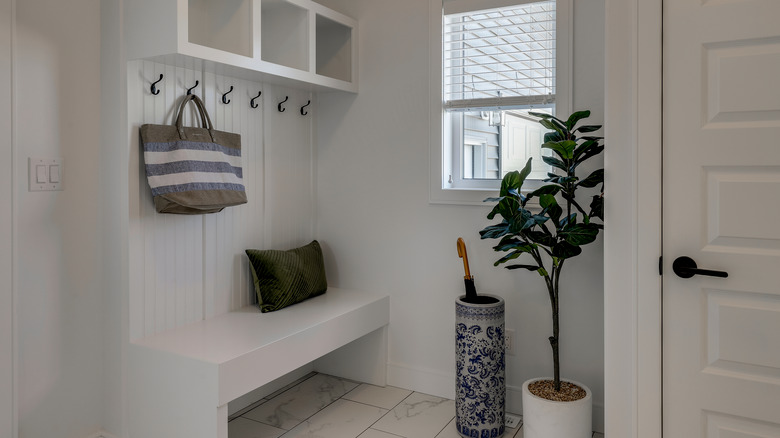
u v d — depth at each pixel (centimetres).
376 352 300
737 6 166
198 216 244
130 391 219
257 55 236
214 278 254
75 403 218
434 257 285
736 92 167
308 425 254
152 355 212
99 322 224
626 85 183
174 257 234
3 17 189
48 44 203
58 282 210
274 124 284
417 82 283
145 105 219
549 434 211
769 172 165
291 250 283
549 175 235
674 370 179
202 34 246
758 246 167
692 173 174
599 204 220
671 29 174
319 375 317
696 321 175
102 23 218
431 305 287
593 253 248
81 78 214
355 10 300
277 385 294
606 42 185
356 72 299
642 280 182
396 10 287
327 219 314
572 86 247
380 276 300
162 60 215
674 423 180
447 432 248
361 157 302
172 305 234
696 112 172
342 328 261
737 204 168
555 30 250
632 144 181
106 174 220
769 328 166
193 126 237
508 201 214
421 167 285
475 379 238
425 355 290
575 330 254
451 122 288
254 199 274
